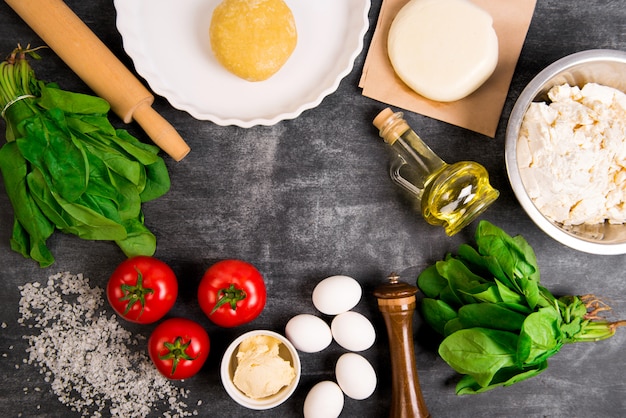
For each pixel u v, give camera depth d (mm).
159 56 1324
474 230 1407
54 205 1232
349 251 1396
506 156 1191
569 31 1390
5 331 1370
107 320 1374
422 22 1312
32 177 1218
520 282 1246
